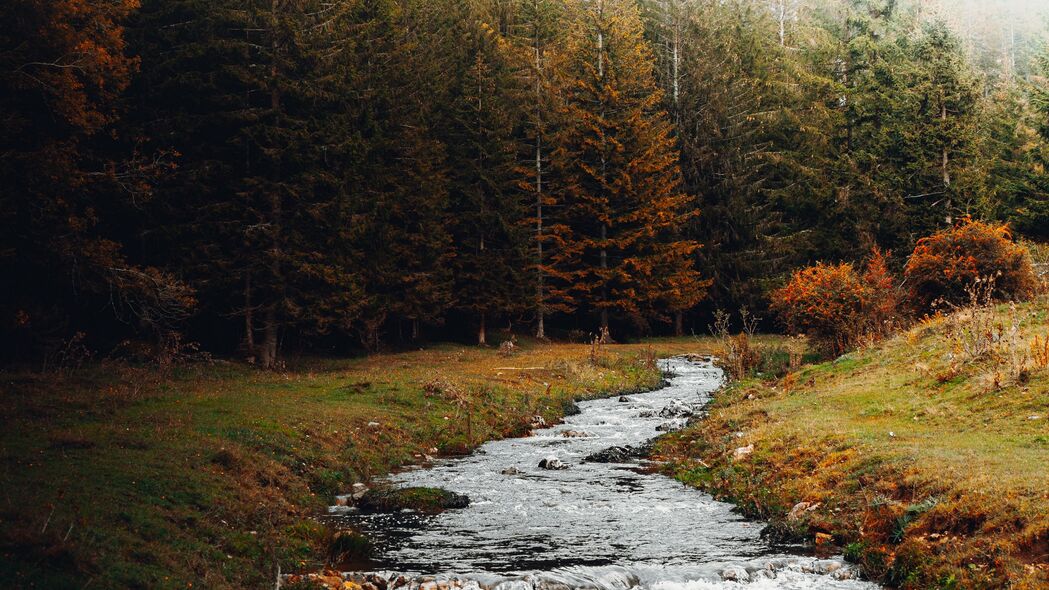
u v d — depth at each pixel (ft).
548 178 173.78
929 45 182.80
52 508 28.53
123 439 43.06
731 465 48.24
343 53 112.47
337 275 106.32
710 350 153.48
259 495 39.14
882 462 38.52
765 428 52.85
